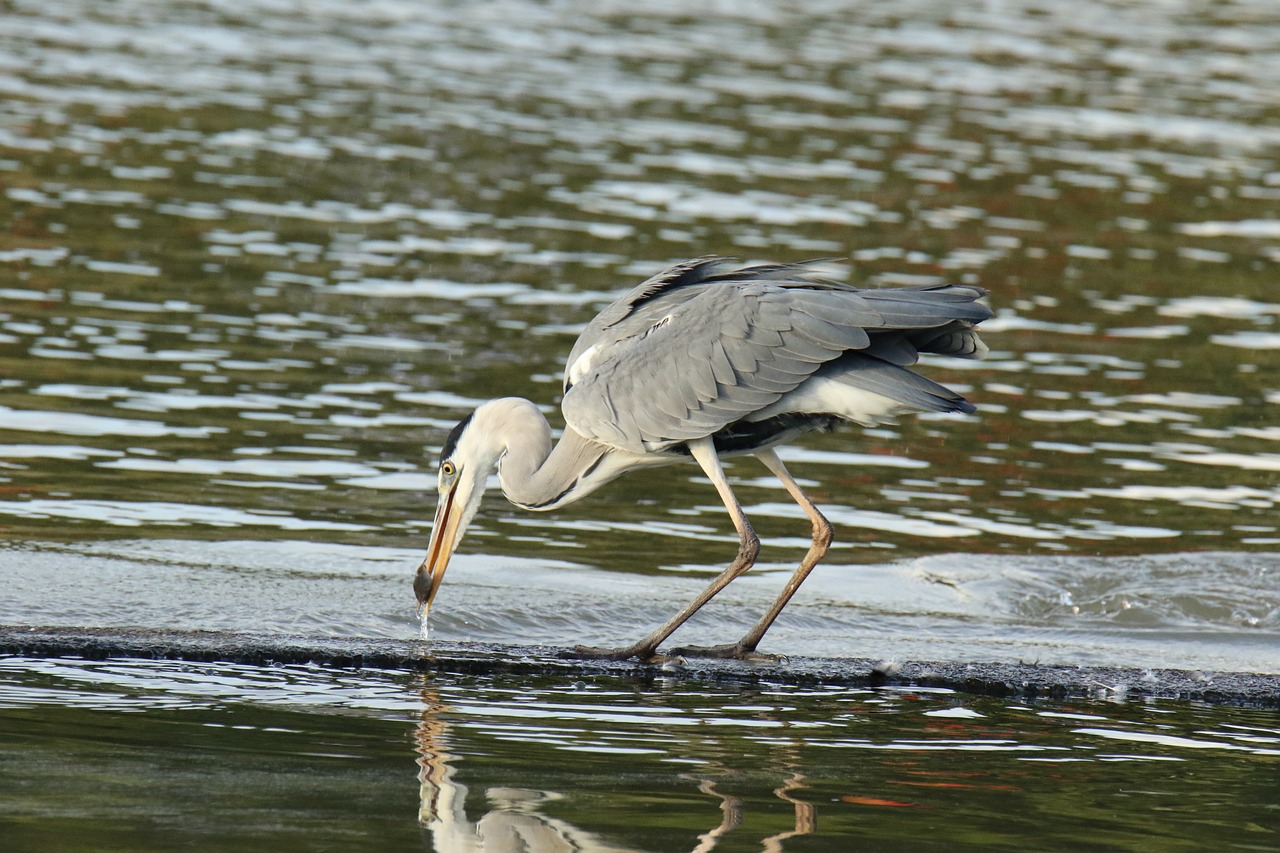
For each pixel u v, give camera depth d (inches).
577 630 437.4
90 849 268.1
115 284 740.0
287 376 647.1
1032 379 700.0
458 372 662.5
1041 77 1322.6
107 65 1171.3
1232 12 1681.8
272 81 1155.9
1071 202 983.6
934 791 317.1
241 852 270.2
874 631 445.7
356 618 427.2
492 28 1395.2
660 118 1118.4
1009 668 397.1
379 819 288.8
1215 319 791.1
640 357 424.8
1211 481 593.9
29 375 623.8
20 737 323.6
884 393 408.2
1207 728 366.9
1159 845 291.1
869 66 1322.6
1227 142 1152.8
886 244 861.2
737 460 613.6
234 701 355.9
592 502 561.3
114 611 414.0
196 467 550.0
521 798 302.5
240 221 849.5
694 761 330.0
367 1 1487.5
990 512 558.6
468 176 957.2
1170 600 477.7
